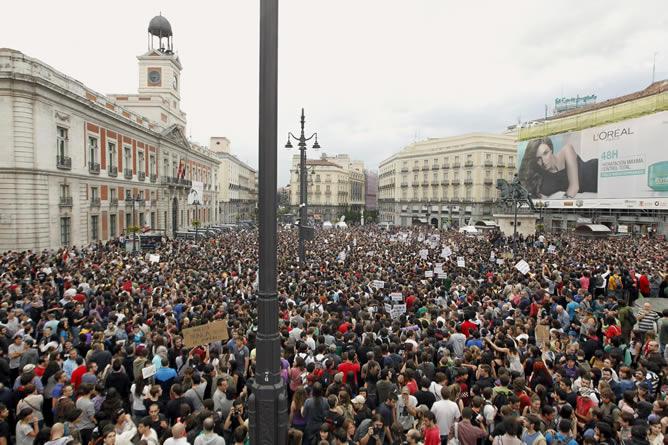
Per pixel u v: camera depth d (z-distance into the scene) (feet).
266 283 14.51
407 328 31.65
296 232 158.92
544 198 193.98
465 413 19.11
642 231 151.43
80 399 20.81
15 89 83.51
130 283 46.85
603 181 163.53
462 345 29.55
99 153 113.80
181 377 23.76
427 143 288.10
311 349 28.66
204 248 96.99
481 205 247.91
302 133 74.08
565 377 23.08
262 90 14.19
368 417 21.36
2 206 84.28
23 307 35.63
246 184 426.10
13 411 22.74
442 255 74.49
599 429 17.92
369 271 60.85
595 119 167.73
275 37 14.24
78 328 32.01
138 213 141.69
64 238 98.22
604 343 32.99
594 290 51.08
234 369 25.20
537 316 38.88
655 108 142.00
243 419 21.35
